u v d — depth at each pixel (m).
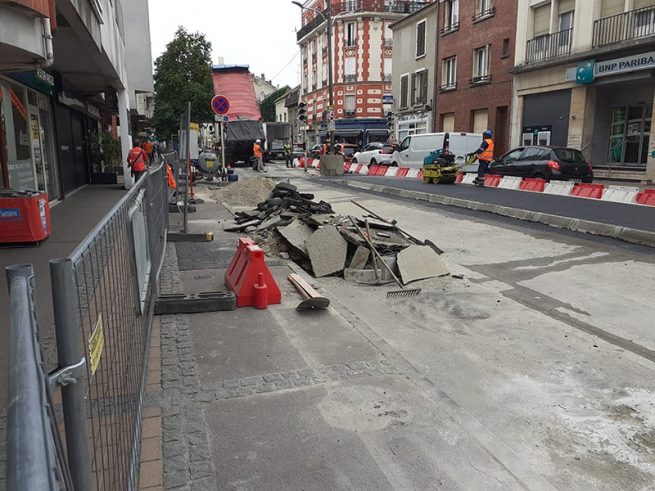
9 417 1.10
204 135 52.44
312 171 28.67
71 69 14.10
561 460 3.10
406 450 3.13
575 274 7.07
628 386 4.01
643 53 18.91
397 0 49.62
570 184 14.77
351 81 51.03
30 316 1.34
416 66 36.62
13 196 8.23
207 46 38.88
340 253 7.10
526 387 4.00
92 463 1.87
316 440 3.20
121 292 2.78
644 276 6.91
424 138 24.45
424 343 4.84
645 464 3.08
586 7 21.39
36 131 12.39
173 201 13.43
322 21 53.22
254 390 3.79
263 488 2.78
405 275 6.70
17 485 0.95
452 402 3.69
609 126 22.38
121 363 2.62
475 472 2.95
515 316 5.53
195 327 4.99
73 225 10.46
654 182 18.91
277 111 84.75
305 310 5.49
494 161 19.03
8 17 5.50
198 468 2.91
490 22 27.80
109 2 13.30
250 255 5.62
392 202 14.24
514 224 10.69
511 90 26.34
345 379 3.98
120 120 17.59
